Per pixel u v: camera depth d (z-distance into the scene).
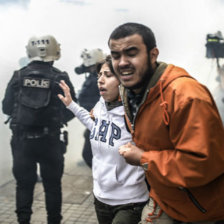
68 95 1.91
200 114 1.05
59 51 2.58
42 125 2.26
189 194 1.16
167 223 1.33
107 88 1.57
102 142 1.62
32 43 2.40
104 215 1.71
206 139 1.04
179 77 1.15
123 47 1.13
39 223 2.53
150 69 1.18
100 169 1.64
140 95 1.25
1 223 2.52
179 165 1.09
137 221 1.61
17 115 2.26
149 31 1.17
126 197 1.61
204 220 1.23
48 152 2.30
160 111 1.15
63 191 3.14
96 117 1.71
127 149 1.20
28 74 2.29
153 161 1.13
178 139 1.11
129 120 1.33
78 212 2.73
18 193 2.30
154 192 1.35
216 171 1.08
